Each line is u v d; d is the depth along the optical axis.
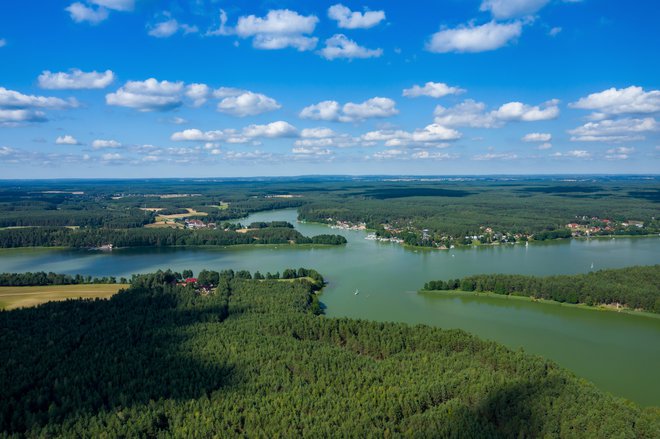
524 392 122.19
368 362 143.88
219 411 114.50
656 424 109.69
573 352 172.88
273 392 125.88
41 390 122.75
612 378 152.62
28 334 160.88
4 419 110.50
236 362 140.88
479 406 118.00
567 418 112.44
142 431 107.44
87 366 137.38
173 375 132.50
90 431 105.94
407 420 112.81
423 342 158.38
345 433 104.81
